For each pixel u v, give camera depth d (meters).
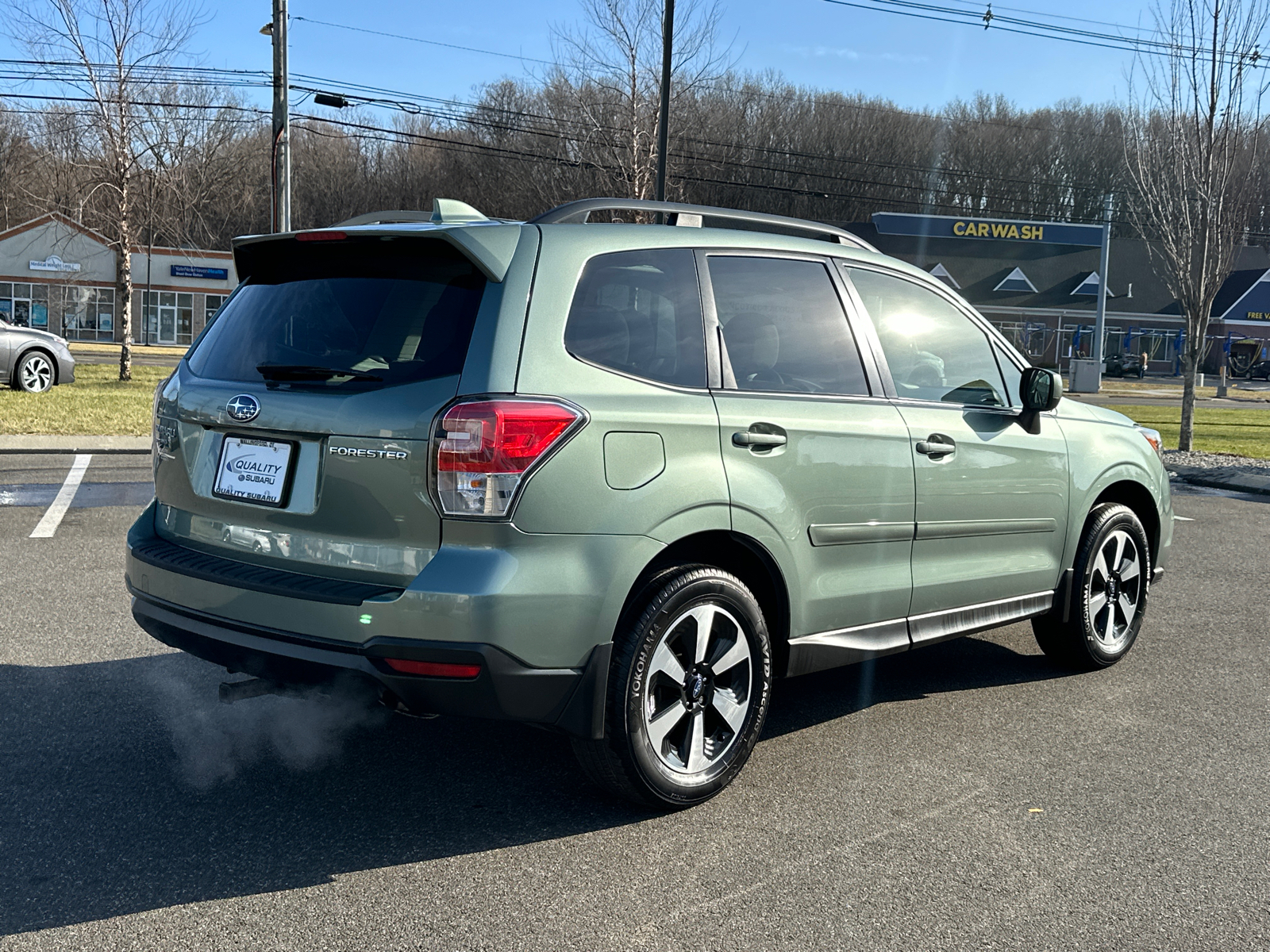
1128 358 62.66
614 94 26.38
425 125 73.88
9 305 52.22
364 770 3.51
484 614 2.74
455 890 2.73
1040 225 66.94
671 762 3.19
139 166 22.25
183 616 3.20
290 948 2.44
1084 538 4.68
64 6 20.48
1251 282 70.06
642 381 3.11
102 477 10.02
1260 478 13.34
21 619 5.15
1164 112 17.22
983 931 2.59
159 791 3.29
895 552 3.81
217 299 54.69
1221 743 3.98
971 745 3.90
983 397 4.30
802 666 3.57
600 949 2.47
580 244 3.14
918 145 78.50
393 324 3.03
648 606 3.05
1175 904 2.75
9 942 2.44
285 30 17.34
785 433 3.39
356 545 2.91
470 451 2.76
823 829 3.15
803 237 3.94
